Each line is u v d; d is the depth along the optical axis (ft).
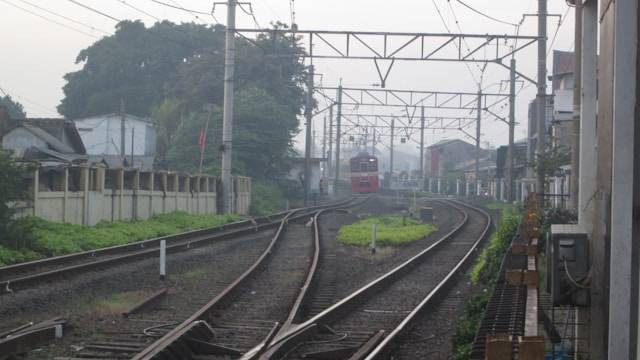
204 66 440.45
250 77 426.92
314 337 72.02
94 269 113.39
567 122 211.20
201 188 265.13
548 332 65.16
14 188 131.85
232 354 62.90
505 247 122.72
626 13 34.47
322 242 172.65
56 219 163.43
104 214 187.52
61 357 59.57
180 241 168.76
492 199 430.20
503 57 193.77
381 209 351.46
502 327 59.21
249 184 315.78
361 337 71.97
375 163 478.18
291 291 101.04
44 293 90.02
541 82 192.54
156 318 77.71
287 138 369.09
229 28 225.97
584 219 51.85
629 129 34.35
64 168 167.22
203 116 365.61
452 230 226.79
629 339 34.24
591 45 54.80
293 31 198.90
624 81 34.47
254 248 159.63
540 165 185.78
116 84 511.40
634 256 34.24
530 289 63.16
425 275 124.57
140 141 440.86
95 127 438.40
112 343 64.39
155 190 219.82
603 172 41.01
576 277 42.55
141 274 111.24
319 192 438.40
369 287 100.27
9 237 128.67
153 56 512.63
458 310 91.91
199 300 91.04
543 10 190.39
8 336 63.52
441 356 66.64
